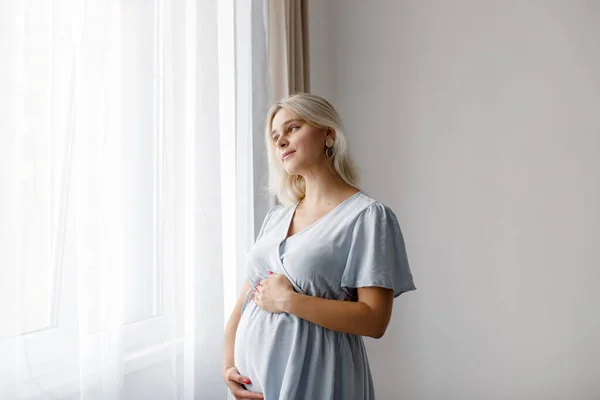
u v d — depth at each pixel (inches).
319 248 44.8
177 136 53.2
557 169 82.3
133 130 50.3
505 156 84.3
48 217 40.3
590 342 80.2
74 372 41.3
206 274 55.9
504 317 83.3
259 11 68.4
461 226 85.6
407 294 87.5
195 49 57.2
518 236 83.3
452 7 87.6
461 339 84.8
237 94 65.8
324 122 47.8
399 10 90.4
